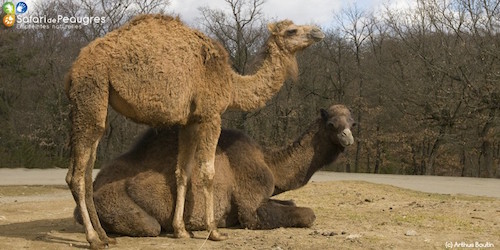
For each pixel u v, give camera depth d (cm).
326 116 896
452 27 3609
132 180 779
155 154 805
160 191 779
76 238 764
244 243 718
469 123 3750
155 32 724
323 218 985
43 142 3938
